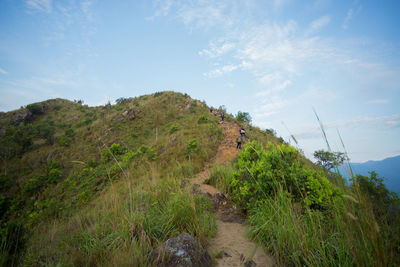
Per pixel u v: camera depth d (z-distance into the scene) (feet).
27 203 52.95
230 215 14.10
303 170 11.55
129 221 10.36
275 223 9.82
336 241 7.36
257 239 10.30
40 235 12.61
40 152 102.78
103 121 126.93
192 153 41.65
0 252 8.97
